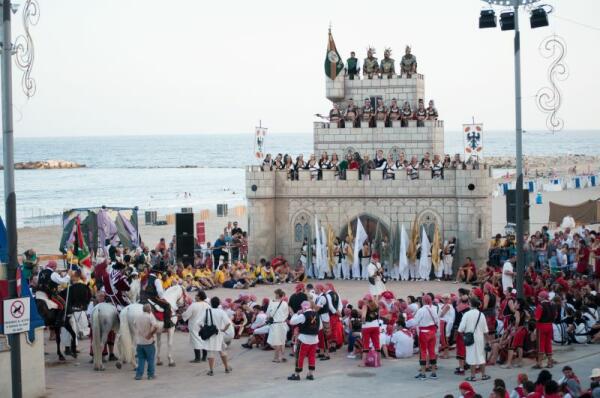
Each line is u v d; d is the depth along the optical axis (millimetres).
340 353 33844
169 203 133500
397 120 57156
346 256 53312
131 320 30938
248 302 37875
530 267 41469
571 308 34531
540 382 22500
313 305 29781
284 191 55438
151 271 34219
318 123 58156
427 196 53406
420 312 29312
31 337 27172
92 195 156250
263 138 59188
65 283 33094
